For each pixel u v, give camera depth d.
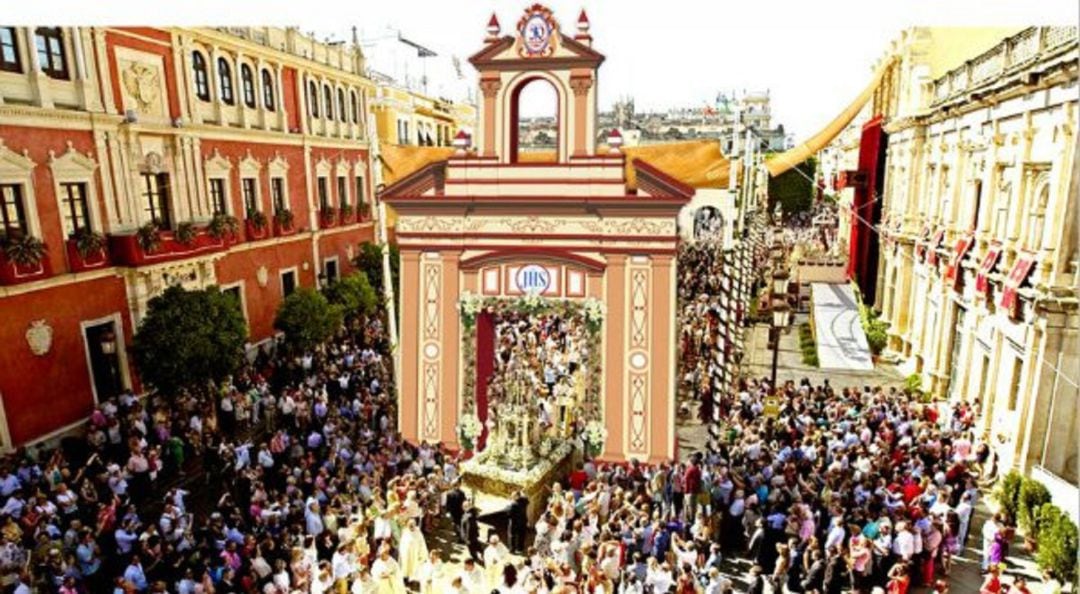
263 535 12.63
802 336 30.02
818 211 66.56
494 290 16.81
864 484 13.71
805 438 15.74
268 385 21.53
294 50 29.25
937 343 22.62
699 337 25.16
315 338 24.06
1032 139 16.86
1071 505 13.44
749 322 31.91
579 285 16.41
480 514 14.42
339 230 32.78
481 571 12.02
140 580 11.34
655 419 16.36
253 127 26.69
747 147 19.39
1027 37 17.30
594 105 15.95
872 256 32.81
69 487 14.93
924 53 27.48
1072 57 14.02
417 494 14.20
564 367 21.80
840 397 19.91
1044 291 15.06
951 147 23.08
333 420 17.64
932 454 15.66
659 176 15.54
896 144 29.86
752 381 21.81
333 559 11.72
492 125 16.47
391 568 11.84
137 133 21.03
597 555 11.85
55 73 18.64
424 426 17.48
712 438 16.44
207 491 16.78
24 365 17.50
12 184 17.38
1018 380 16.98
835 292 35.28
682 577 10.73
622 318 16.30
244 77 26.42
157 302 18.77
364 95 35.62
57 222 18.53
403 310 17.33
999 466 16.91
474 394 17.08
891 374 25.73
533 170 16.39
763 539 12.98
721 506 14.02
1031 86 16.41
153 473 16.11
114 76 20.30
